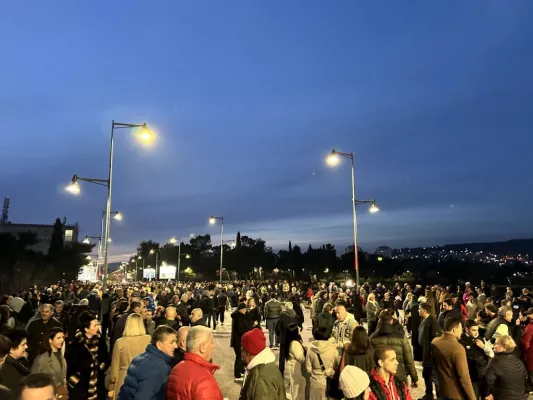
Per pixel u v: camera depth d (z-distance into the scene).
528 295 17.42
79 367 5.87
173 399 3.62
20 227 90.00
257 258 109.56
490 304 10.82
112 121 21.12
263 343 4.38
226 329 21.58
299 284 46.62
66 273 74.69
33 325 7.92
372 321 13.94
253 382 4.16
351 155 27.41
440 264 86.19
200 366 3.75
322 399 6.21
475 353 6.88
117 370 5.77
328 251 107.19
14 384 4.55
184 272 115.94
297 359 7.00
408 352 6.47
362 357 5.57
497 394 5.81
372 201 27.44
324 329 6.44
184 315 13.51
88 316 6.13
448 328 5.76
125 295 17.94
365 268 94.12
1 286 52.50
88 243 86.38
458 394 5.55
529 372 7.47
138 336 5.97
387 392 4.21
